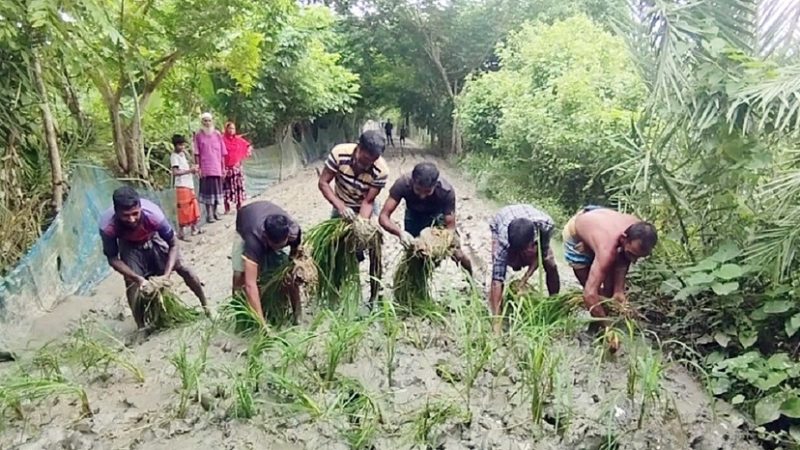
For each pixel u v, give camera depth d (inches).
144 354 165.0
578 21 492.1
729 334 167.8
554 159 397.1
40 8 200.2
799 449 135.4
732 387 153.3
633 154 201.6
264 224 163.2
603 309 166.2
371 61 1031.6
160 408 137.3
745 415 146.6
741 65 167.3
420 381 147.6
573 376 150.6
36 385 134.2
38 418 134.3
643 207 201.0
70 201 243.0
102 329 185.9
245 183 535.5
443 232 181.3
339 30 988.6
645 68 187.2
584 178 391.2
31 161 253.8
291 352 140.9
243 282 176.1
